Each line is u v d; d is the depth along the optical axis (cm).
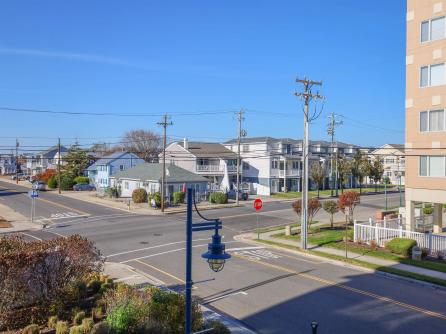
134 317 1124
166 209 4847
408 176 2962
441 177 2780
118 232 3291
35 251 1305
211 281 1920
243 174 7788
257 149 7725
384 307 1584
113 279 1914
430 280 1922
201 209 4956
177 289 1778
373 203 6072
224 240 3064
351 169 7612
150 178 5772
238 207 5244
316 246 2764
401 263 2283
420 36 2866
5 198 6044
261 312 1523
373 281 1958
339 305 1602
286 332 1341
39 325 1274
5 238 1523
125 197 6316
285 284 1878
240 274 2048
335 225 3722
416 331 1349
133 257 2423
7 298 1220
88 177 8769
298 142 8444
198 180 5941
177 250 2625
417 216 3622
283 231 3459
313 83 2750
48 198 6091
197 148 7662
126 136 12106
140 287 1705
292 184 7969
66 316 1324
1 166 15525
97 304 1371
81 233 3259
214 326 1220
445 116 2748
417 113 2889
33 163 14675
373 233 2805
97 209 4859
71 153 9269
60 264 1377
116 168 7788
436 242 2442
